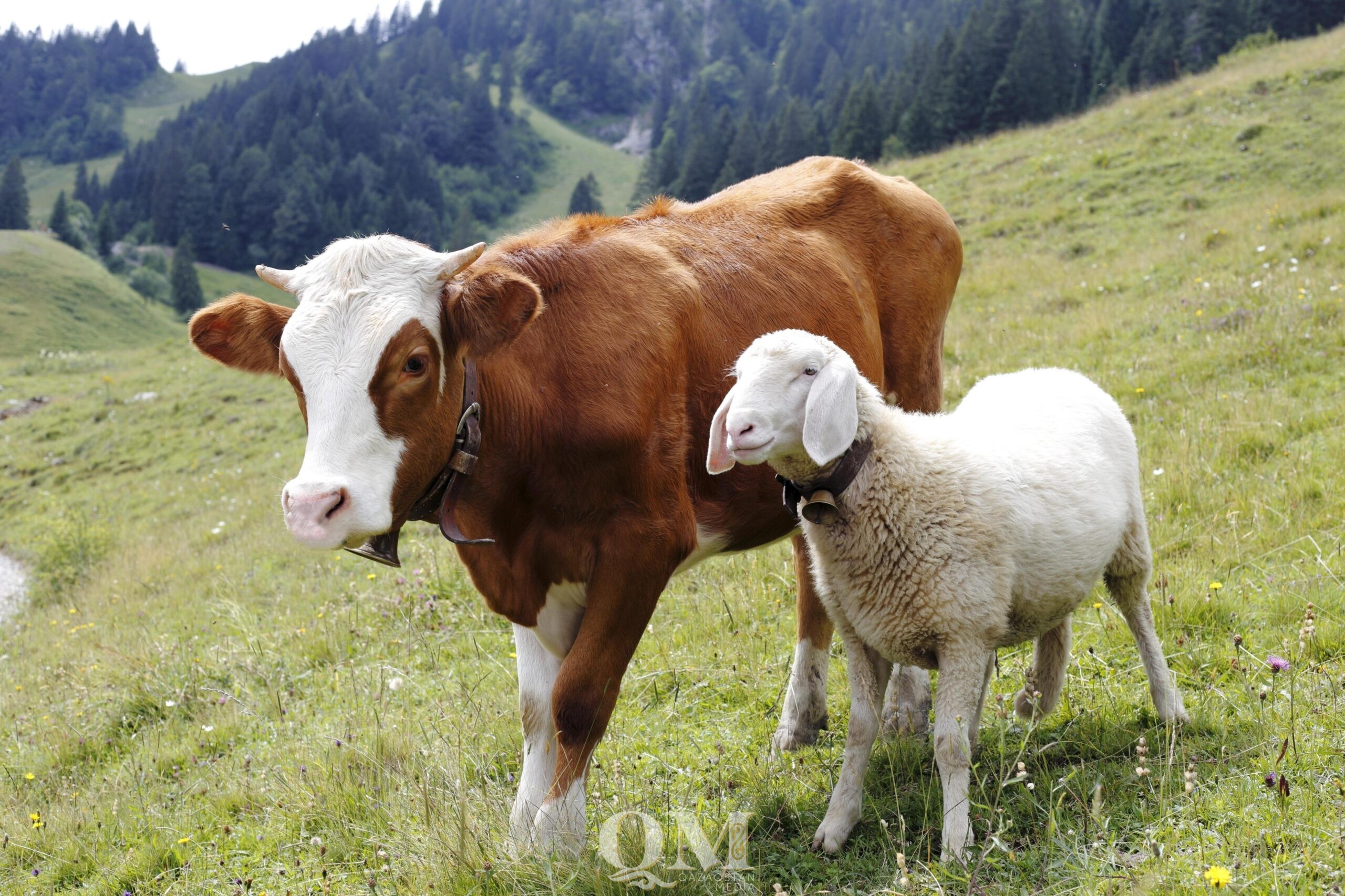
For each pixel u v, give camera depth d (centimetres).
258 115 15862
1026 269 1625
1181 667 435
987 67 6769
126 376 2736
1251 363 885
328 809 451
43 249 8469
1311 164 1709
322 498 312
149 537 1467
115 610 1079
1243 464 673
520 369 375
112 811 504
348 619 741
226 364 372
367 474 327
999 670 466
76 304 7881
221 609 879
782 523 445
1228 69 2581
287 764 514
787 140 9606
